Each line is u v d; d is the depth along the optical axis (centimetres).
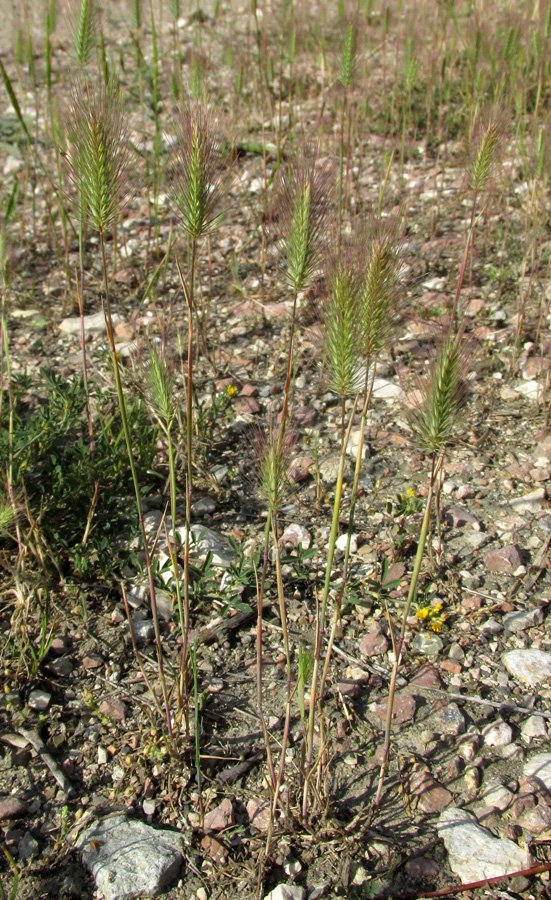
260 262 81
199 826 35
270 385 65
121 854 34
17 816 36
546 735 39
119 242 86
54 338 72
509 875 33
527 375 65
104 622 46
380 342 31
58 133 63
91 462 52
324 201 31
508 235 80
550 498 53
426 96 107
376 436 60
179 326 71
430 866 34
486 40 97
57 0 74
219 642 44
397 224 31
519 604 46
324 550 50
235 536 51
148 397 44
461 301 73
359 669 42
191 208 31
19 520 47
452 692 41
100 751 39
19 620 44
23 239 85
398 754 38
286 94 114
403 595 47
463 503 54
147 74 116
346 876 33
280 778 33
